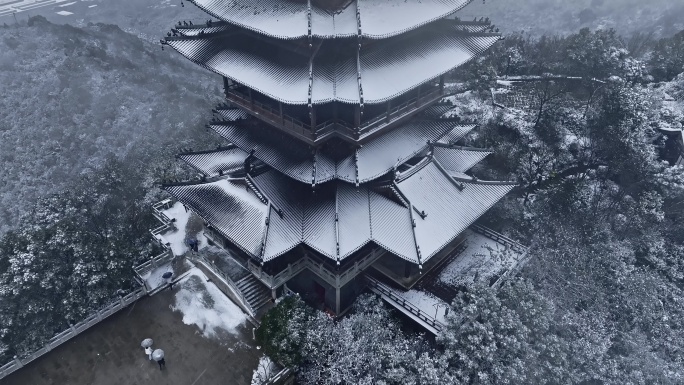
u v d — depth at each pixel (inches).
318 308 1665.8
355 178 1397.6
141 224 1996.8
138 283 1669.5
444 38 1541.6
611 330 1558.8
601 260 1680.6
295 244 1437.0
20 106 4279.0
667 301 1686.8
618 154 2026.3
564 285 1598.2
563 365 1391.5
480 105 2475.4
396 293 1579.7
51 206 2245.3
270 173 1615.4
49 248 1581.0
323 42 1333.7
